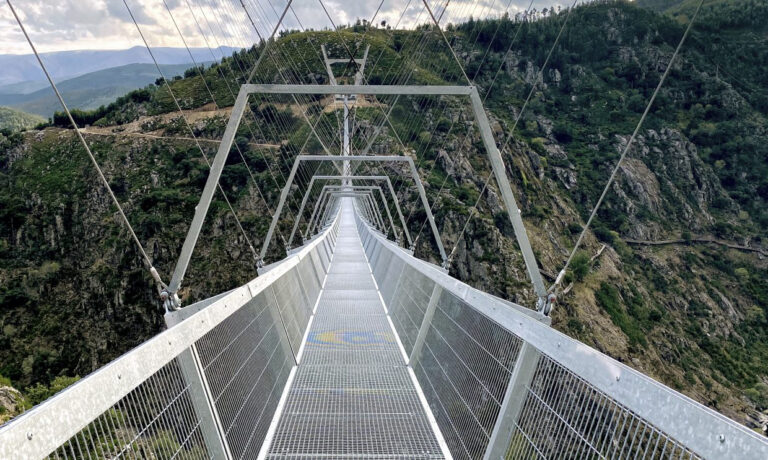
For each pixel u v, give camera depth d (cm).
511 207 583
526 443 304
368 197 4934
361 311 1094
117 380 225
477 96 616
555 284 487
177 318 519
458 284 511
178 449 275
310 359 731
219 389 364
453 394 468
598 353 241
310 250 1266
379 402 561
